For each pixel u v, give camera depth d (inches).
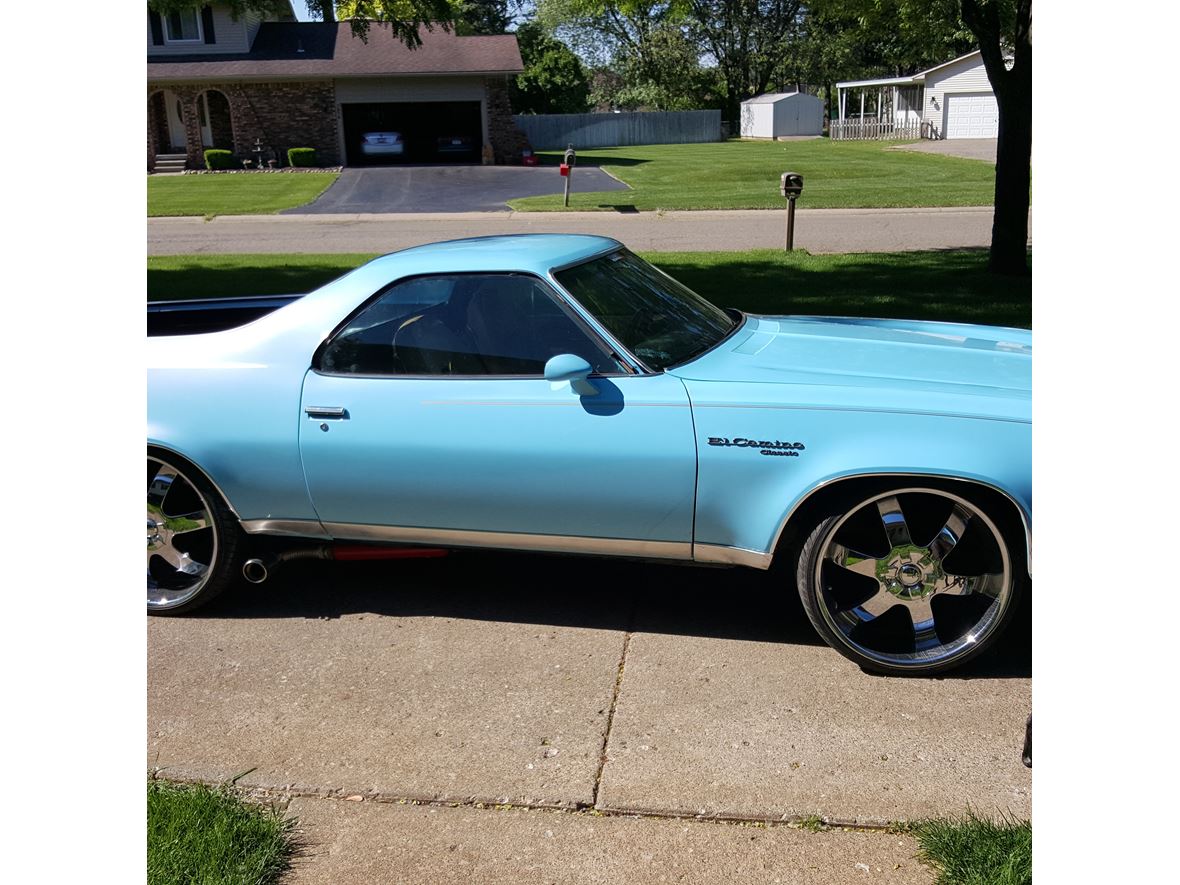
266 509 159.2
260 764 124.0
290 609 168.4
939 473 131.3
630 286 162.6
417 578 179.0
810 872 102.5
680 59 2500.0
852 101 2581.2
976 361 153.3
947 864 101.2
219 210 933.8
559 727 129.7
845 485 137.4
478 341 150.6
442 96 1427.2
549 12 2172.7
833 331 172.7
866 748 123.2
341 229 792.9
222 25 1422.2
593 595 169.6
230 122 1461.6
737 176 1187.3
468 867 105.1
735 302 402.6
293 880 104.0
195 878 102.0
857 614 141.4
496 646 152.5
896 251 583.2
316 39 1481.3
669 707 133.6
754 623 157.8
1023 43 442.0
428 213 885.8
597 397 143.7
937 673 139.5
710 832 109.1
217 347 159.5
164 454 159.6
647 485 142.6
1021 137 451.8
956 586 138.9
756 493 139.0
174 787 118.7
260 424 155.2
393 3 508.1
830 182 1090.1
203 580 164.2
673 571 178.5
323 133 1427.2
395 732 130.2
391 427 150.4
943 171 1208.8
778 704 133.6
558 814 113.0
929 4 497.7
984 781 116.3
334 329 155.0
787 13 2539.4
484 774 120.4
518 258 154.0
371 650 152.9
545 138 2022.6
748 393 139.3
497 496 149.2
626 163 1445.6
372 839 110.1
